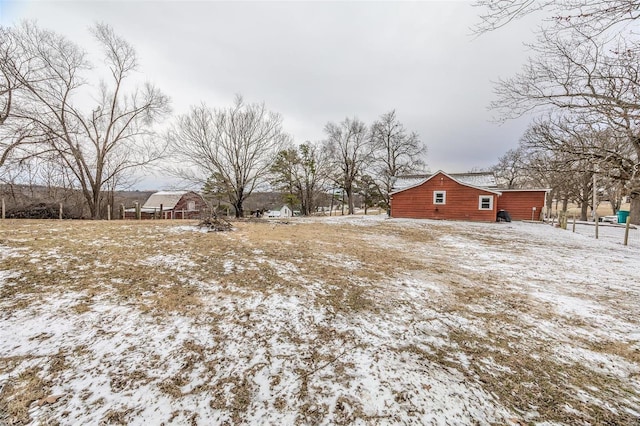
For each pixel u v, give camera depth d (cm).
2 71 1216
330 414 181
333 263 562
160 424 168
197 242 693
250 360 238
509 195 1928
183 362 230
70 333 264
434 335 293
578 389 213
